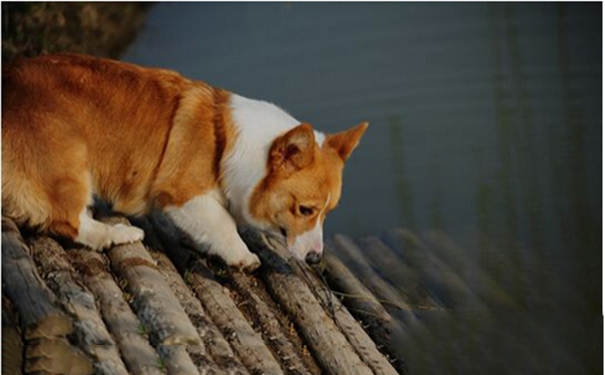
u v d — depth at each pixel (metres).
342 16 13.20
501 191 10.36
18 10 11.67
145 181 7.63
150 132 7.54
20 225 7.30
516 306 8.77
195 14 13.20
